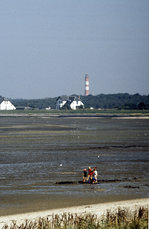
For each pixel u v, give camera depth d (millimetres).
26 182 164375
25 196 143000
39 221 105188
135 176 177875
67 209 127188
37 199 139125
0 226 110188
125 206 129250
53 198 140500
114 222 103688
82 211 124000
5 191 149500
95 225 100938
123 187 157000
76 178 173375
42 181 166500
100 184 161875
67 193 147375
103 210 124625
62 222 107875
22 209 127688
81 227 100938
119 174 182375
